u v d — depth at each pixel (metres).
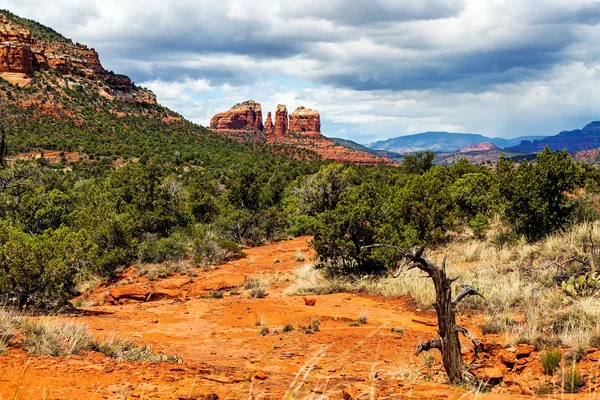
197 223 34.09
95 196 30.25
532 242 15.56
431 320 10.80
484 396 4.31
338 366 6.63
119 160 90.19
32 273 11.63
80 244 13.08
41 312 11.34
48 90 136.88
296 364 6.95
